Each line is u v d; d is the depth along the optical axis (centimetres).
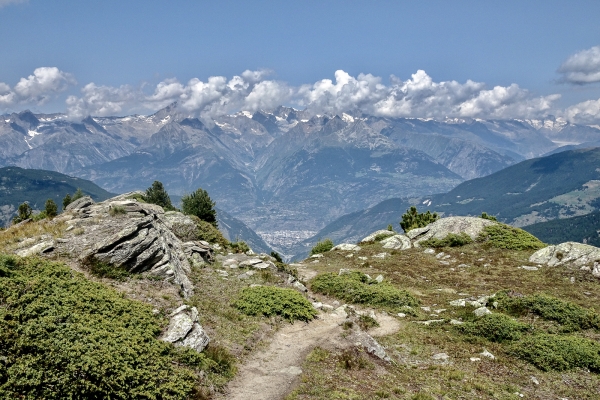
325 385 1678
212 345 1912
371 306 3319
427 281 4250
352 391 1642
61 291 1822
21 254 2336
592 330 2752
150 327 1794
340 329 2433
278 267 3862
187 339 1819
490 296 3372
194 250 3500
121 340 1596
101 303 1852
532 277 4088
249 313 2475
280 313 2575
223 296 2691
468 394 1798
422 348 2412
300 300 2736
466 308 3225
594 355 2284
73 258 2391
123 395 1337
